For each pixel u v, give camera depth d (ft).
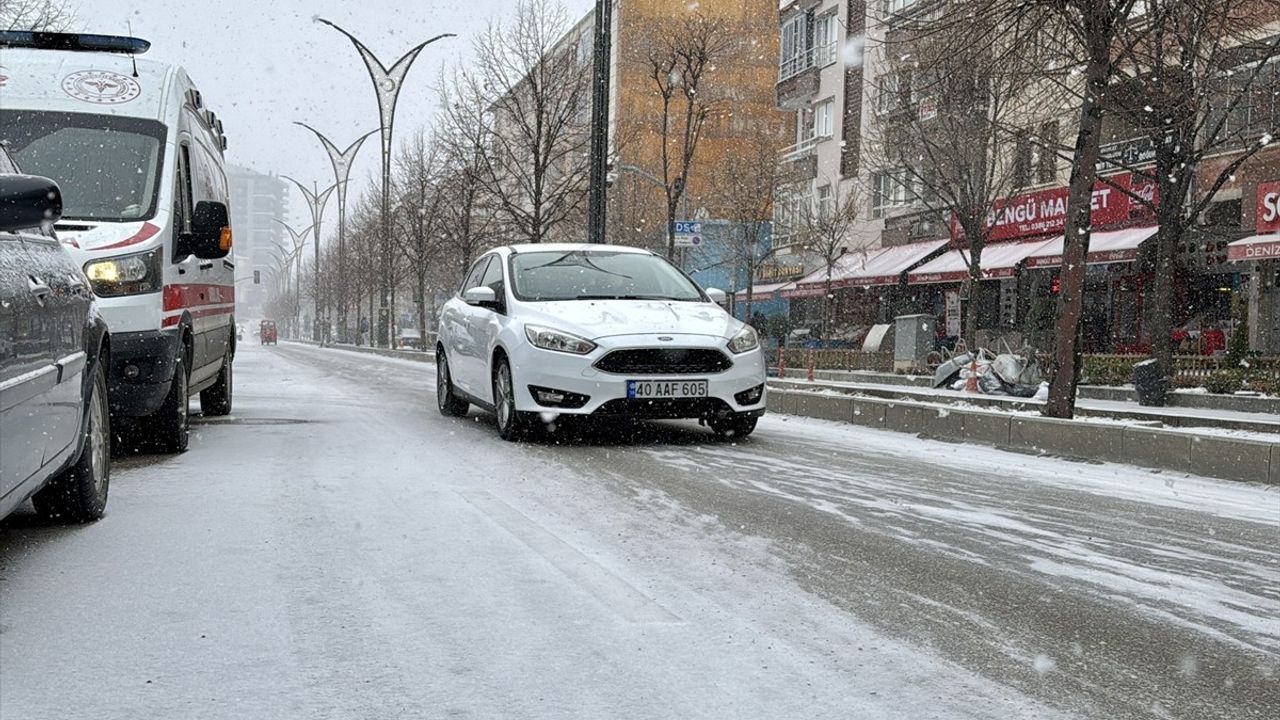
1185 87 49.75
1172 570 14.75
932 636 11.12
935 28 44.88
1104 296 84.79
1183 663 10.46
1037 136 64.80
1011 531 17.26
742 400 28.63
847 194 116.57
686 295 31.48
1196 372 54.65
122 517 16.67
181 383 24.61
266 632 10.73
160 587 12.42
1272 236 63.26
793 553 14.98
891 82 81.92
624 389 27.30
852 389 60.95
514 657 10.06
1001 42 44.09
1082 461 29.12
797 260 132.46
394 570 13.38
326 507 17.67
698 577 13.39
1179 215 52.65
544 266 31.78
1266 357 54.39
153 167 25.02
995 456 29.50
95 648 10.17
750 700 9.03
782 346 127.44
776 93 141.08
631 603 12.05
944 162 76.07
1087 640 11.16
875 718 8.67
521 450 26.73
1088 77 35.42
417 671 9.63
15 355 12.17
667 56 111.24
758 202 123.85
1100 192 79.97
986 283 98.89
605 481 21.48
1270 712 9.12
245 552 14.25
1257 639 11.40
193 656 9.96
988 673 9.95
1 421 11.52
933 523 17.72
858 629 11.28
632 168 110.83
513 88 100.63
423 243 154.71
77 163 24.56
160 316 22.97
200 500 18.24
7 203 11.55
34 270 13.62
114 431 24.39
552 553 14.53
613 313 28.68
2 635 10.55
